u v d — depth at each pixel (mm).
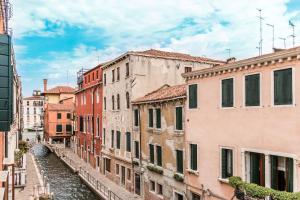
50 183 30641
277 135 12172
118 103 28453
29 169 32562
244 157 13727
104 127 32594
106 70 31781
